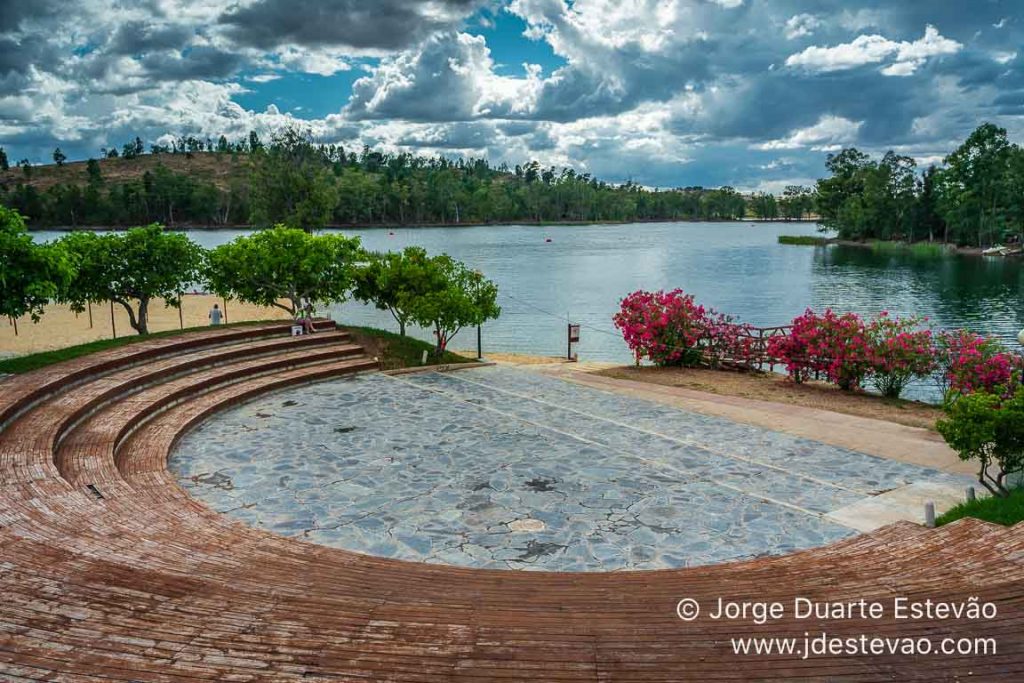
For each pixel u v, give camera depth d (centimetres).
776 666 482
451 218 19112
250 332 2270
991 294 5434
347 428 1584
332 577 753
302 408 1767
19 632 518
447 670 470
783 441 1509
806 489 1209
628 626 568
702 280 6581
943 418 1731
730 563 871
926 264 8031
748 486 1223
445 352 2552
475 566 913
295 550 877
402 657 491
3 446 1184
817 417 1725
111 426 1391
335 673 462
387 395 1930
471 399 1898
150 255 2636
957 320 4294
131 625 539
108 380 1648
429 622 574
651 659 494
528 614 609
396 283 2550
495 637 536
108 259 2548
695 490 1202
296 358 2145
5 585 618
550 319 4353
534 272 7312
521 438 1519
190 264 2748
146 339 2075
